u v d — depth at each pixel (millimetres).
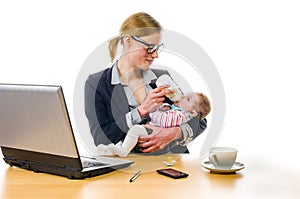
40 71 2600
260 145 2529
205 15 2568
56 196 1547
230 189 1616
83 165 1833
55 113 1670
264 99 2570
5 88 1796
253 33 2547
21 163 1917
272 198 1525
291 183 1686
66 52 2602
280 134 2559
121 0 2580
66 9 2582
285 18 2514
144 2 2574
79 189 1622
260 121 2578
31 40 2580
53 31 2588
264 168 1905
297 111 2541
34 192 1592
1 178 1773
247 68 2568
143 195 1551
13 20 2562
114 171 1852
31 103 1729
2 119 1905
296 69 2529
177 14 2574
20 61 2582
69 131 1673
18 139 1890
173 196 1540
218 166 1844
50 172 1824
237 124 2594
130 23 1985
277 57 2543
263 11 2527
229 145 2549
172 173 1782
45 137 1765
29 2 2561
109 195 1553
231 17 2553
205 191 1594
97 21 2594
